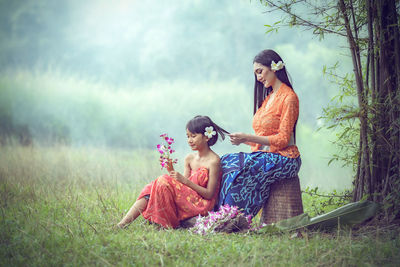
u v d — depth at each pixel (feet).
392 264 12.42
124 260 12.48
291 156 16.71
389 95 16.37
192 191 16.46
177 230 15.61
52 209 18.79
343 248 13.39
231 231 15.52
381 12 16.47
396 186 16.39
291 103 16.83
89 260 12.53
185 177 16.88
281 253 13.23
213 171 16.74
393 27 16.57
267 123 17.11
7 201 19.90
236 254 13.00
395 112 16.48
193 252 13.41
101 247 13.33
